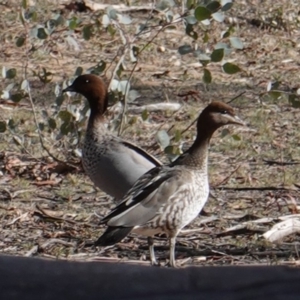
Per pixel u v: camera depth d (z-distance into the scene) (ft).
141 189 32.60
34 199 43.29
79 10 82.07
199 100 62.49
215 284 19.90
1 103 59.16
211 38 75.66
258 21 82.12
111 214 32.07
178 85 65.57
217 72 69.67
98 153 37.96
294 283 19.94
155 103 60.54
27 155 49.14
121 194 37.47
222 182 45.75
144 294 19.52
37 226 39.47
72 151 47.24
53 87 63.10
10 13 80.53
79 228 39.19
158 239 37.68
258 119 57.16
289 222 38.11
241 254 36.06
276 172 48.11
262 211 41.88
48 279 20.39
